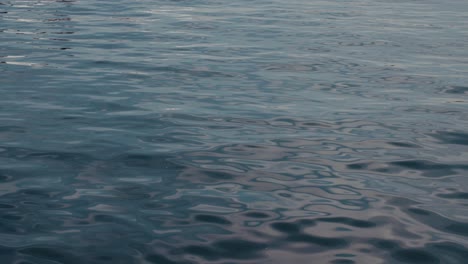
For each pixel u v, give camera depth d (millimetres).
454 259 2975
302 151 4523
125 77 6820
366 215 3457
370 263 2934
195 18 11414
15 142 4633
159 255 2975
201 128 5039
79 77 6785
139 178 3955
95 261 2906
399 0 14969
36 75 6844
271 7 13227
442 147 4641
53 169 4094
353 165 4254
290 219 3391
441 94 6227
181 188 3805
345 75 7055
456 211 3520
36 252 2979
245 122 5230
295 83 6656
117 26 10359
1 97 5914
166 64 7523
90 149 4492
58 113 5410
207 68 7336
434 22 11273
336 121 5285
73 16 11320
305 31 10125
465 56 8164
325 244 3113
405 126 5152
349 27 10586
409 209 3545
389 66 7543
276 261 2938
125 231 3209
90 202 3568
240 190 3793
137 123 5148
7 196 3639
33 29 9852
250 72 7156
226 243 3105
